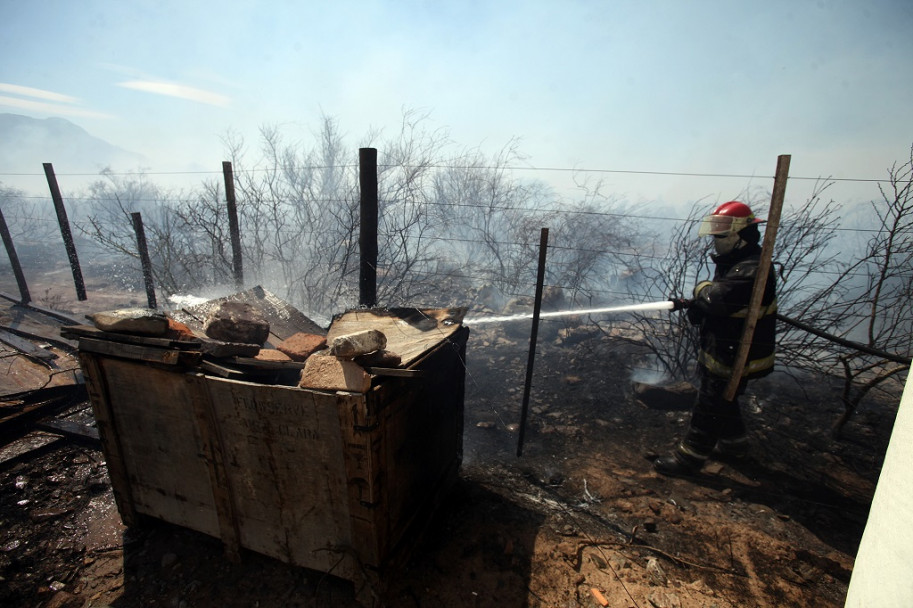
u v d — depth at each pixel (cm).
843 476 331
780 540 269
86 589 227
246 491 218
